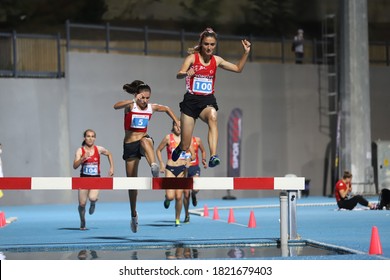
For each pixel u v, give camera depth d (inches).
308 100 3754.9
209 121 1130.7
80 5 4040.4
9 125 3213.6
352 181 3437.5
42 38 3316.9
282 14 4370.1
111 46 3631.9
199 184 1247.5
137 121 1298.0
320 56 3939.5
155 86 3442.4
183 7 4195.4
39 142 3253.0
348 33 3459.6
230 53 3693.4
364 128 3459.6
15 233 1683.1
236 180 1259.8
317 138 3764.8
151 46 3599.9
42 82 3265.3
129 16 4109.3
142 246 1314.0
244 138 3612.2
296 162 3715.6
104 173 3314.5
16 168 3216.0
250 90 3631.9
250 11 4343.0
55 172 3267.7
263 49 3769.7
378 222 1892.2
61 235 1604.3
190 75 1102.4
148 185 1240.2
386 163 3735.2
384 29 4394.7
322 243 1290.6
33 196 3250.5
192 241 1385.3
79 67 3299.7
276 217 2191.2
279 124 3688.5
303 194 3656.5
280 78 3700.8
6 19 3964.1
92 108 3314.5
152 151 1284.4
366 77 3472.0
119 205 3120.1
